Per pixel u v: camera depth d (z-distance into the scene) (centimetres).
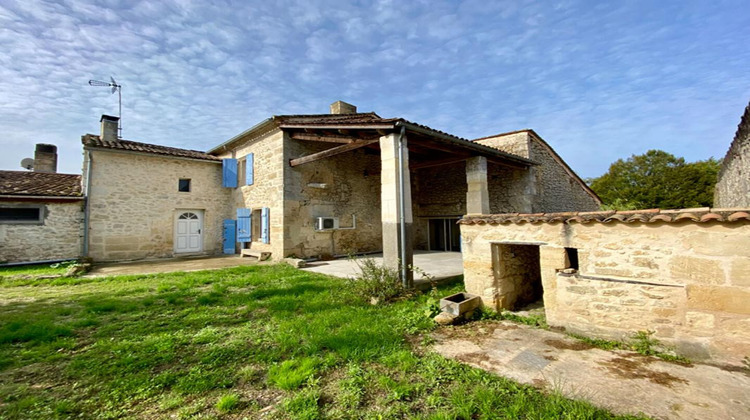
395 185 551
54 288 555
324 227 939
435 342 323
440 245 1211
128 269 777
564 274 347
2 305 445
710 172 2098
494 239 413
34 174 1023
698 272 273
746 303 251
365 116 1077
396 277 501
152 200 1004
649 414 197
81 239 901
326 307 432
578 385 233
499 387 230
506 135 1055
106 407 212
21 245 825
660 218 287
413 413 203
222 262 902
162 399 221
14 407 209
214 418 199
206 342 318
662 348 287
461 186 1138
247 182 1051
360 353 286
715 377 241
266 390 232
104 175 929
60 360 280
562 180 1219
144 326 362
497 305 415
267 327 359
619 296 312
